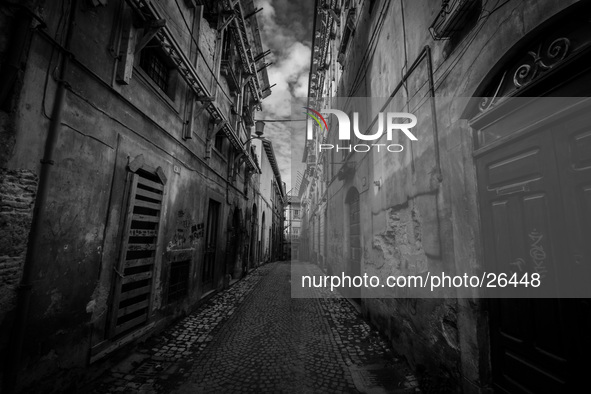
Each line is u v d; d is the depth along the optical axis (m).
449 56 2.57
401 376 3.13
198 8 5.71
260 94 12.96
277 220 27.14
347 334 4.58
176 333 4.55
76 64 2.74
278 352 3.82
